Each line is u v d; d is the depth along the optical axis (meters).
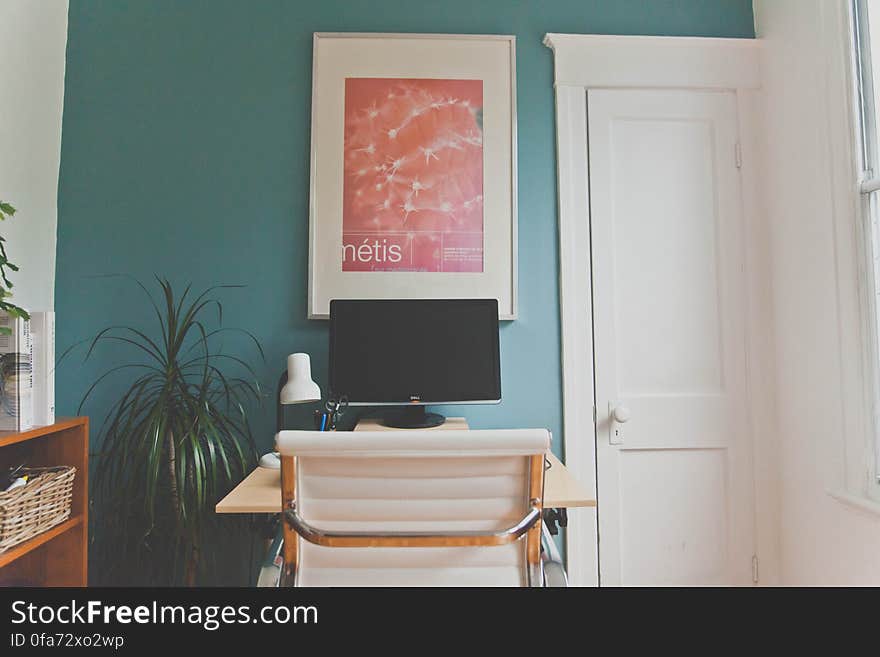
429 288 2.02
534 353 2.06
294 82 2.07
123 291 2.00
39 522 1.50
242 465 1.78
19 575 1.68
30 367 1.55
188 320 1.81
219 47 2.06
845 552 1.73
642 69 2.11
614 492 2.04
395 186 2.04
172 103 2.04
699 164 2.12
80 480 1.70
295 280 2.03
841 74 1.74
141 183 2.02
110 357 1.99
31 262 1.88
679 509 2.05
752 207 2.10
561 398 2.06
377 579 1.08
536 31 2.12
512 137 2.07
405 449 1.00
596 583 2.02
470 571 1.09
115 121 2.03
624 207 2.10
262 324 2.02
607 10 2.14
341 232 2.02
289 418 2.00
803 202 1.90
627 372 2.07
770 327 2.08
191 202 2.03
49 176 1.96
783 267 2.01
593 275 2.08
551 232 2.08
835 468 1.77
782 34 2.00
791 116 1.96
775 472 2.05
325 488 1.05
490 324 1.90
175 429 1.71
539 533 1.06
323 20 2.09
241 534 1.92
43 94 1.93
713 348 2.08
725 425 2.07
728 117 2.13
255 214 2.04
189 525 1.67
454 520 1.07
